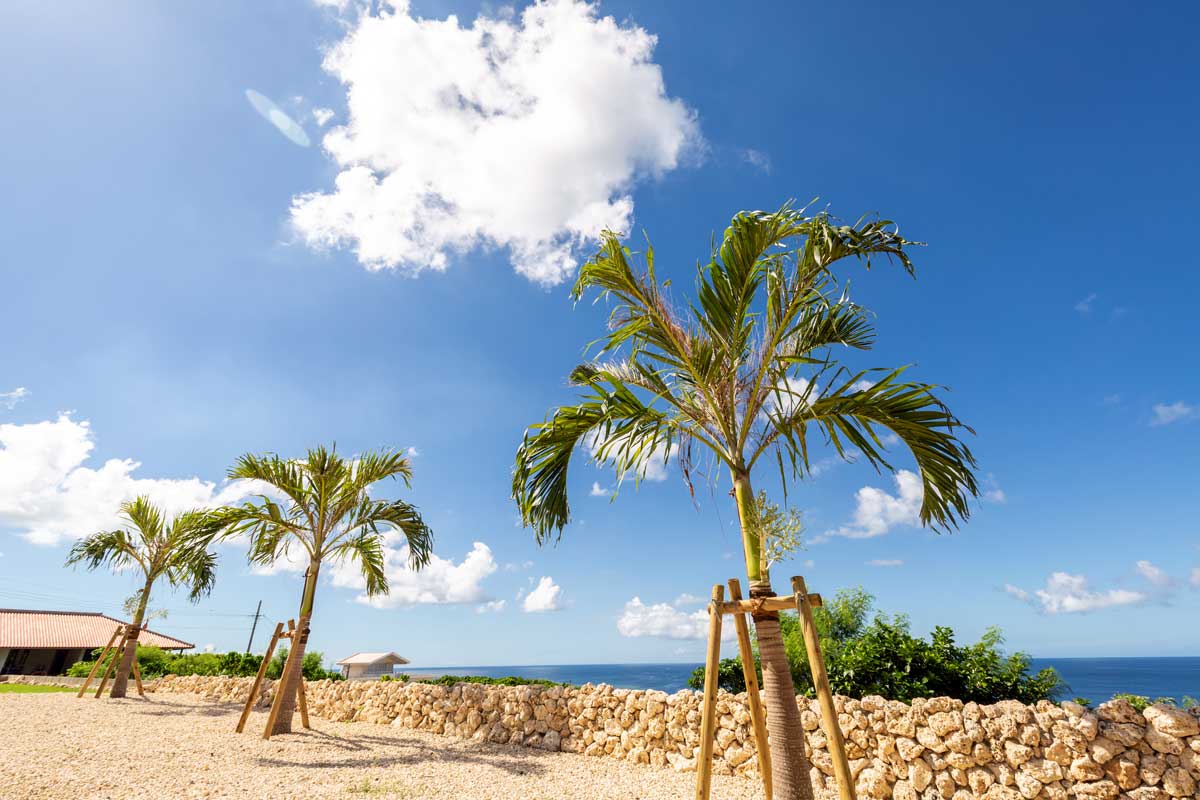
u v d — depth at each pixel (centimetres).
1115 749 479
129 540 1402
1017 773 513
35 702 1209
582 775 670
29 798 498
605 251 484
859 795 583
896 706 593
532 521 523
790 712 395
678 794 588
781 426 452
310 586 970
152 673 1952
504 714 906
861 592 977
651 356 496
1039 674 637
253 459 929
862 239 434
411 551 1052
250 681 1402
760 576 424
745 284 464
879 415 447
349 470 990
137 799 510
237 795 536
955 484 469
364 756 758
